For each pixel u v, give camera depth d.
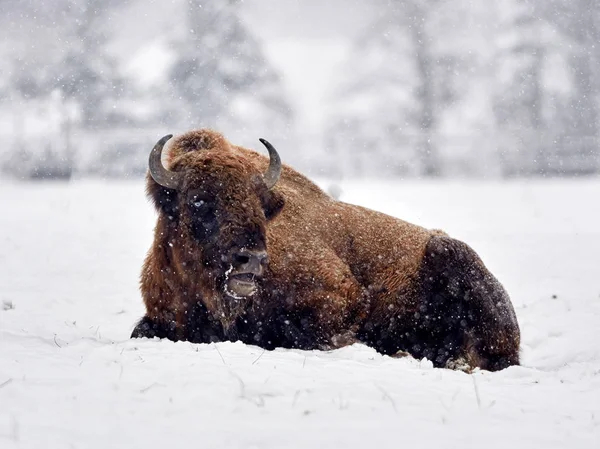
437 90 141.00
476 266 24.03
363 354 19.83
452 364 23.80
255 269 19.53
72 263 35.88
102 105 126.62
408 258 24.48
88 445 12.11
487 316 23.75
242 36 128.62
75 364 16.58
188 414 13.66
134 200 63.28
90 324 25.89
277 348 21.16
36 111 128.12
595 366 20.53
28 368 16.05
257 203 20.23
